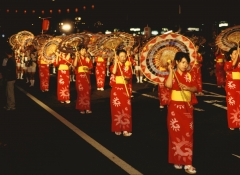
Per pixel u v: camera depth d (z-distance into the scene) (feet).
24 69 63.05
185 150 15.96
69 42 30.35
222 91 43.47
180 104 15.87
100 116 29.48
